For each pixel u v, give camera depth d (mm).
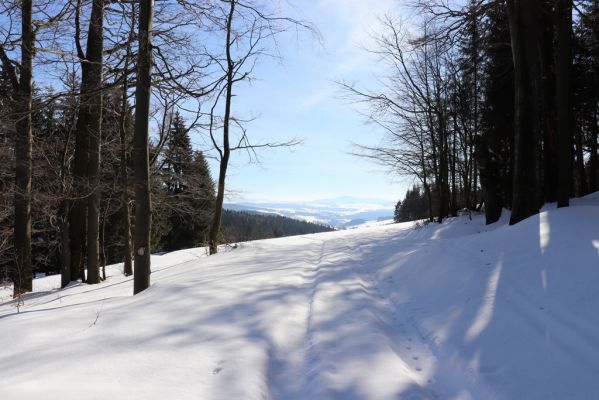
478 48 14539
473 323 4375
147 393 3000
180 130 17125
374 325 4773
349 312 5324
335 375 3547
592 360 3121
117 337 4152
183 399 2949
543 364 3297
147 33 7809
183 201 18562
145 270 7695
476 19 11734
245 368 3516
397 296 6199
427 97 19578
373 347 4113
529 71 9133
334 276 7730
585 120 19219
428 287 6105
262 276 7578
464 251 6887
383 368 3643
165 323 4625
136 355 3686
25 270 12531
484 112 17812
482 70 17094
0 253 17219
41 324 4676
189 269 10156
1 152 13555
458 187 25766
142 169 7762
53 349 3859
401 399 3139
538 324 3852
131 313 5027
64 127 15734
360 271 8391
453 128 19938
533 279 4758
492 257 6020
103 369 3375
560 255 4945
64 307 6125
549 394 2969
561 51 9414
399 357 3969
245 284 6730
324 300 5934
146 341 4043
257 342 4113
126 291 9414
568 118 9477
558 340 3506
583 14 12148
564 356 3277
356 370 3627
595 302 3783
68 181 13328
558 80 9492
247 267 9078
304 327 4887
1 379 3201
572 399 2854
